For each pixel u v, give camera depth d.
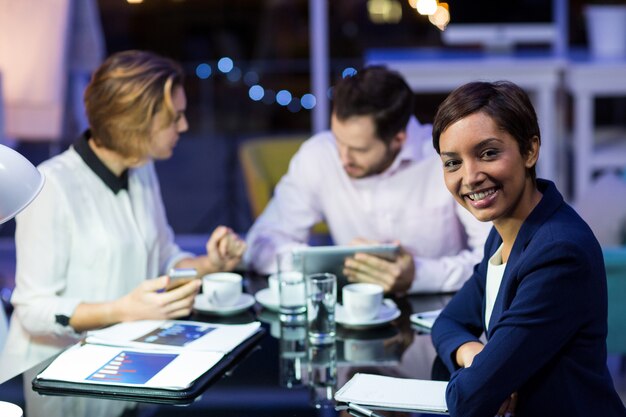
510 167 1.40
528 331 1.39
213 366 1.70
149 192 2.40
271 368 1.72
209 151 6.41
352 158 2.36
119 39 5.78
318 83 5.43
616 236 3.09
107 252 2.21
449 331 1.76
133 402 1.55
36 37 4.14
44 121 4.18
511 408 1.47
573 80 4.89
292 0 5.84
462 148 1.41
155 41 5.82
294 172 2.67
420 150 2.57
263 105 6.17
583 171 4.97
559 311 1.38
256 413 1.50
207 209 5.77
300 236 2.65
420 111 5.37
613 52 5.20
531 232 1.44
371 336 1.92
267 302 2.11
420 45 5.49
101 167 2.24
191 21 5.87
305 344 1.86
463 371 1.45
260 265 2.45
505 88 1.42
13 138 4.21
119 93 2.10
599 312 1.41
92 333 1.86
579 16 5.48
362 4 5.46
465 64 4.88
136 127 2.13
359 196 2.59
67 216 2.16
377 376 1.64
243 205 5.87
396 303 2.16
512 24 5.23
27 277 2.12
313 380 1.65
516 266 1.43
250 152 3.91
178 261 2.41
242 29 5.92
